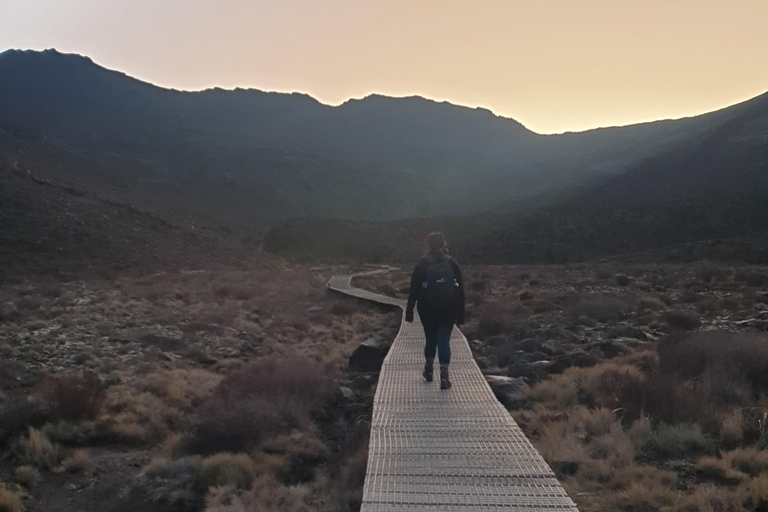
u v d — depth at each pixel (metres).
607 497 5.98
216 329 20.28
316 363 14.74
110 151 185.00
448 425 7.11
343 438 9.99
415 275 8.38
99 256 50.53
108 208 67.69
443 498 5.08
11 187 61.59
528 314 21.58
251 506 7.19
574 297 23.77
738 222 73.19
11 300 26.00
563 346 14.62
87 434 9.89
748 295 22.84
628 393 8.63
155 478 8.31
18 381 12.96
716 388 8.92
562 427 8.02
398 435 6.74
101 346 16.64
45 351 15.64
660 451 7.20
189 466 8.54
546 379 11.17
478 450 6.25
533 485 5.35
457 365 10.75
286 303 28.41
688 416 7.95
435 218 104.75
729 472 6.28
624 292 27.88
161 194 138.50
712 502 5.65
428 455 6.11
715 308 19.89
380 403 8.10
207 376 14.05
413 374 9.96
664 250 68.50
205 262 60.88
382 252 94.06
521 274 43.03
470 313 23.05
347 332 21.80
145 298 27.88
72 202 65.44
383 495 5.15
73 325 19.44
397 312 25.06
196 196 156.25
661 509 5.71
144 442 10.02
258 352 17.75
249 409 9.86
